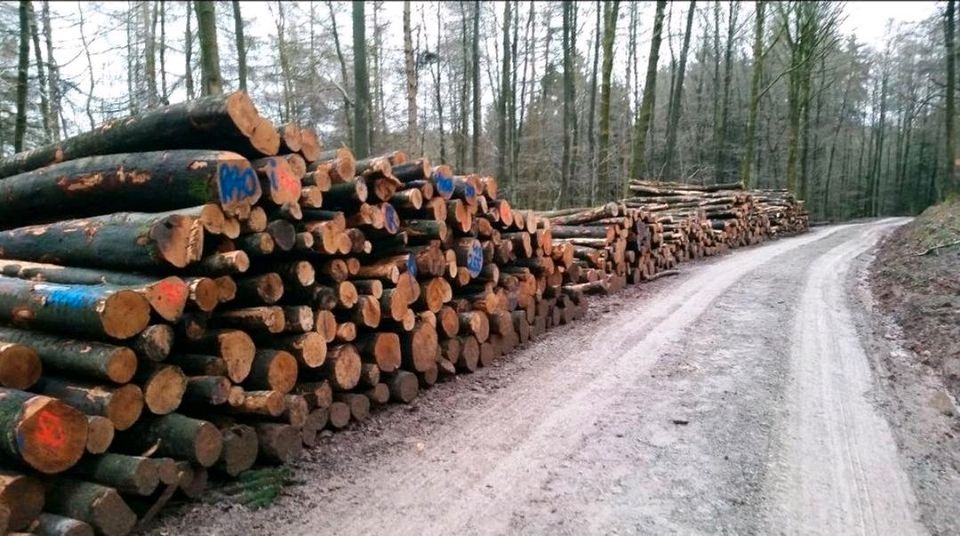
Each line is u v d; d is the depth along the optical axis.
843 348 6.95
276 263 4.68
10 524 3.00
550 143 32.59
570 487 3.98
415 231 5.86
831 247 17.98
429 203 5.84
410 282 5.55
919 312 7.98
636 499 3.82
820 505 3.73
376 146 27.48
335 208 5.24
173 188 4.09
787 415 5.08
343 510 3.75
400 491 3.97
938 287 8.90
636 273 11.56
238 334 4.14
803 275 12.09
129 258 3.79
